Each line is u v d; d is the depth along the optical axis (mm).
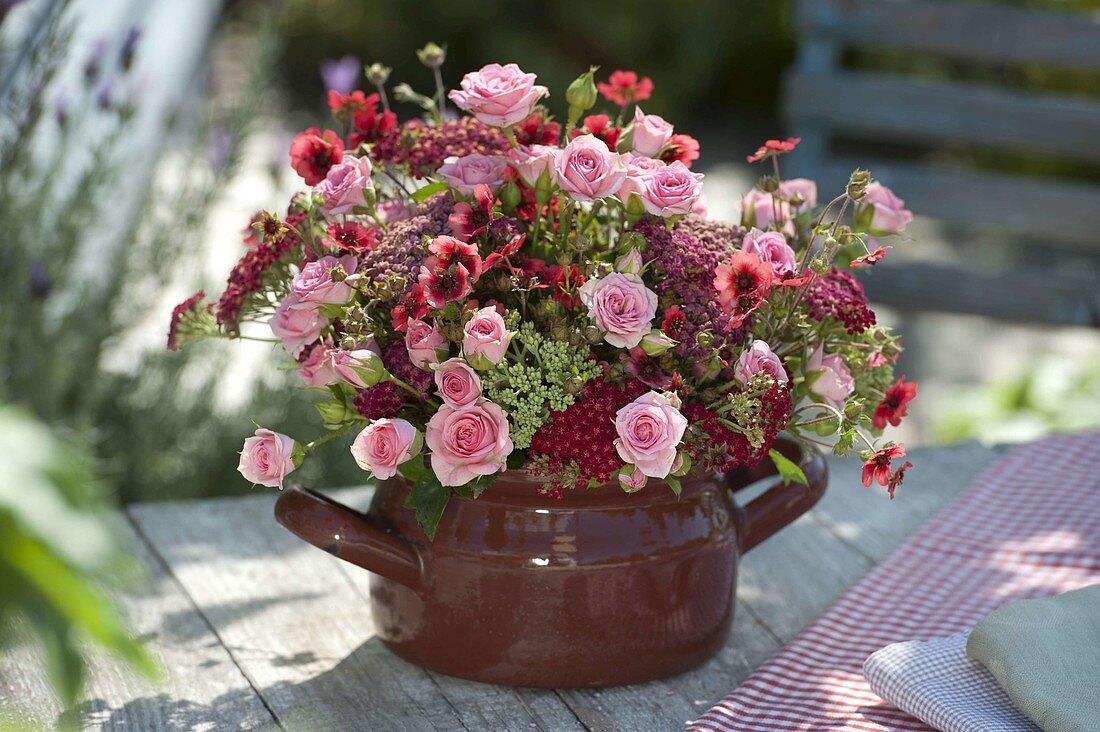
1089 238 3621
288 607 1443
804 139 3738
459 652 1324
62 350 2232
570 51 8289
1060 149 3582
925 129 3652
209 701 1322
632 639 1318
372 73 1395
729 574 1354
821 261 1271
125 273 2436
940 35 3604
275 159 2557
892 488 1280
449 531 1304
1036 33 3541
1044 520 1575
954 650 1306
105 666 1350
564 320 1240
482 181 1288
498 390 1246
